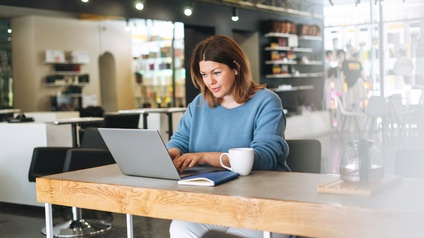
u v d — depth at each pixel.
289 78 14.12
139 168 2.26
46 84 12.61
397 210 1.56
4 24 12.67
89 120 6.75
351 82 11.64
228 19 11.60
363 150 1.90
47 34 12.58
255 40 12.92
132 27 14.25
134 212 2.07
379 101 8.00
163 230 4.67
